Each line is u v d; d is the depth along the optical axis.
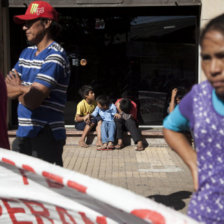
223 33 1.78
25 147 3.70
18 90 3.47
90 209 1.98
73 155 8.95
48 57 3.56
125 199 1.57
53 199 2.11
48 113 3.59
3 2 9.49
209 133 1.95
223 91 1.83
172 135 2.19
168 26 10.19
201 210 1.99
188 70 10.28
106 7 9.87
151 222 1.46
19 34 10.07
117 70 10.38
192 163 2.09
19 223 2.31
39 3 3.67
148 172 7.54
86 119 9.59
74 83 10.40
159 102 10.38
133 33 10.27
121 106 9.41
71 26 10.24
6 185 2.21
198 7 9.98
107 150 9.45
